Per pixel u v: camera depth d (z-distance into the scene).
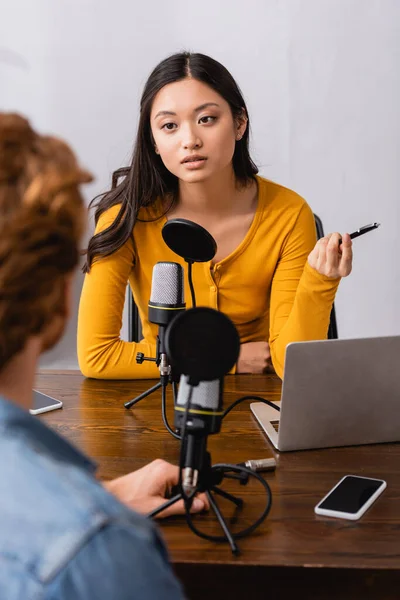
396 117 3.18
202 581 1.02
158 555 0.54
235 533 1.08
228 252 1.97
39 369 1.90
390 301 3.31
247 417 1.54
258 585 1.02
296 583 1.01
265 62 3.18
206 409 1.02
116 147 3.28
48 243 0.56
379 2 3.10
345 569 1.00
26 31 3.22
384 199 3.24
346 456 1.36
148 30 3.19
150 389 1.57
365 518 1.13
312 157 3.23
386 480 1.26
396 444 1.42
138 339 2.16
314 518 1.13
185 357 0.93
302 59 3.16
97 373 1.80
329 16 3.12
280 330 1.91
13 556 0.50
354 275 3.30
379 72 3.15
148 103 1.80
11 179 0.56
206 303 1.99
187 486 1.08
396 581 1.01
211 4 3.15
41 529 0.50
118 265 1.90
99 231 1.91
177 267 1.42
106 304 1.87
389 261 3.28
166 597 0.53
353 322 3.34
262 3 3.13
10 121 0.58
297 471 1.29
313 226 2.02
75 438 1.44
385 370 1.36
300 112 3.20
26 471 0.53
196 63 1.75
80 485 0.53
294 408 1.34
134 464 1.32
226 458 1.34
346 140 3.21
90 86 3.25
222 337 0.93
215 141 1.77
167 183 1.92
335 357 1.32
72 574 0.49
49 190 0.56
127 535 0.52
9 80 3.26
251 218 1.96
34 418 0.58
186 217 1.94
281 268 1.98
